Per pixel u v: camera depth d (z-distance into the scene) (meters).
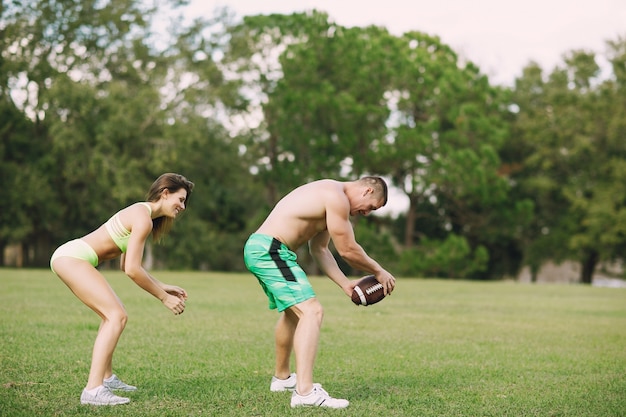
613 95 37.22
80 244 4.65
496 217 36.66
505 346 7.64
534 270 38.78
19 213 29.95
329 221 4.80
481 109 34.62
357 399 4.72
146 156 30.86
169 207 4.77
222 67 32.81
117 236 4.64
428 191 35.59
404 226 38.97
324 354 6.67
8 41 30.47
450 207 37.31
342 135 32.56
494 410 4.47
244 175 38.34
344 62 33.22
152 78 31.83
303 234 4.86
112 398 4.41
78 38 31.89
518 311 12.41
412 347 7.32
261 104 34.44
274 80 34.91
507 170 39.41
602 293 19.08
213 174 34.56
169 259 32.47
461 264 32.81
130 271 4.52
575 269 43.91
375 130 33.84
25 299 11.15
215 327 8.48
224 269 38.38
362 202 4.96
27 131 31.27
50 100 28.94
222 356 6.38
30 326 7.85
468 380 5.54
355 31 33.62
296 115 33.47
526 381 5.56
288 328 4.97
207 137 31.86
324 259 5.20
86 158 29.64
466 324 9.83
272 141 35.72
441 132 34.34
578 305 14.20
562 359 6.77
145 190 29.98
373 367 6.04
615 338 8.59
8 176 30.06
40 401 4.42
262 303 12.13
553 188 37.88
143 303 11.25
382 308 12.02
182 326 8.48
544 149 37.84
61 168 30.98
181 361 6.06
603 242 34.91
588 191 37.59
